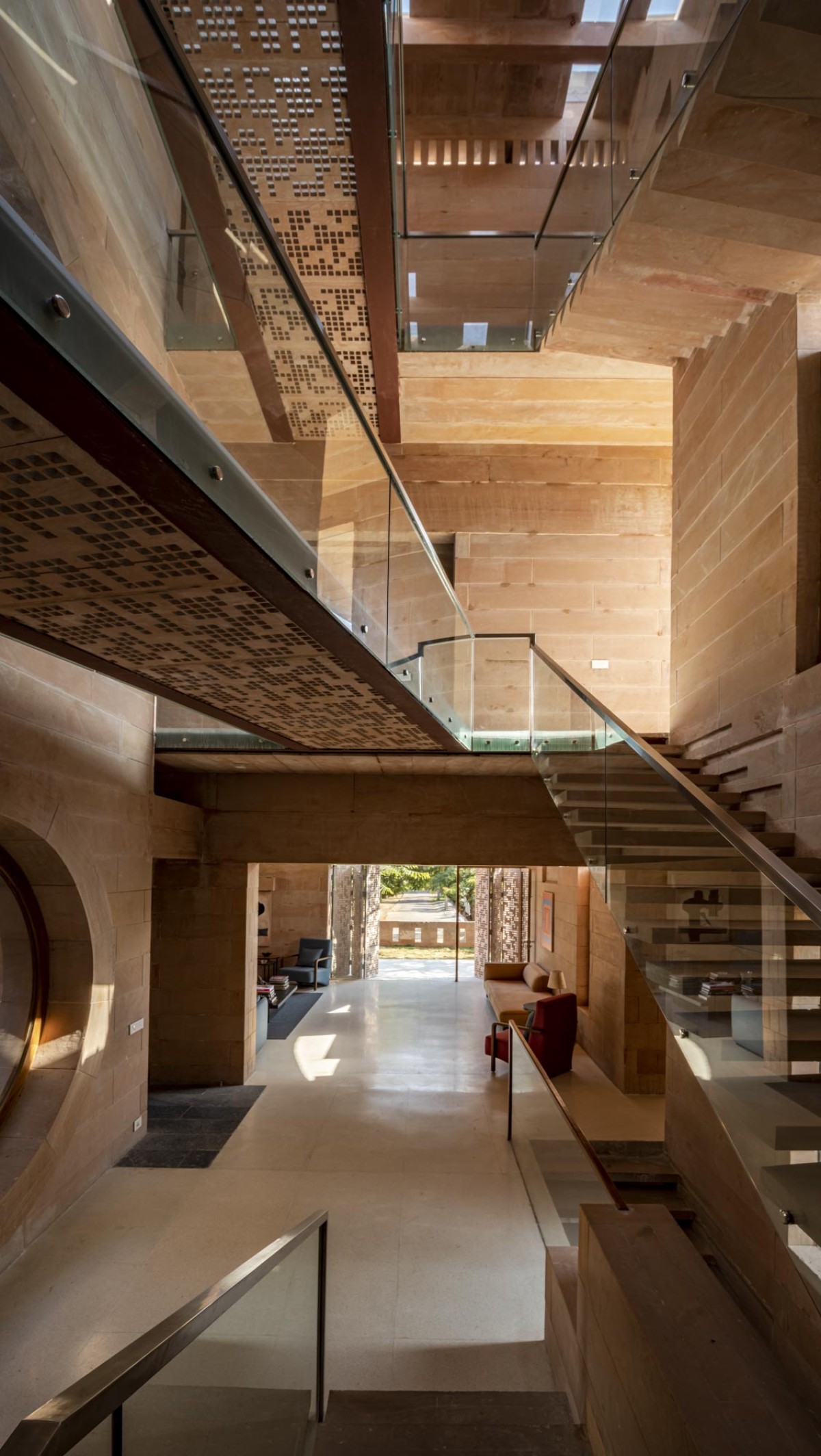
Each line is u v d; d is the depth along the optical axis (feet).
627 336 22.12
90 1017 19.63
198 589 10.21
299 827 29.19
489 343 22.18
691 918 11.89
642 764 14.65
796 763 16.42
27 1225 17.29
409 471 35.50
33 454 6.84
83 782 19.62
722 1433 7.51
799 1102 8.19
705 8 12.19
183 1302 15.17
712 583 21.58
